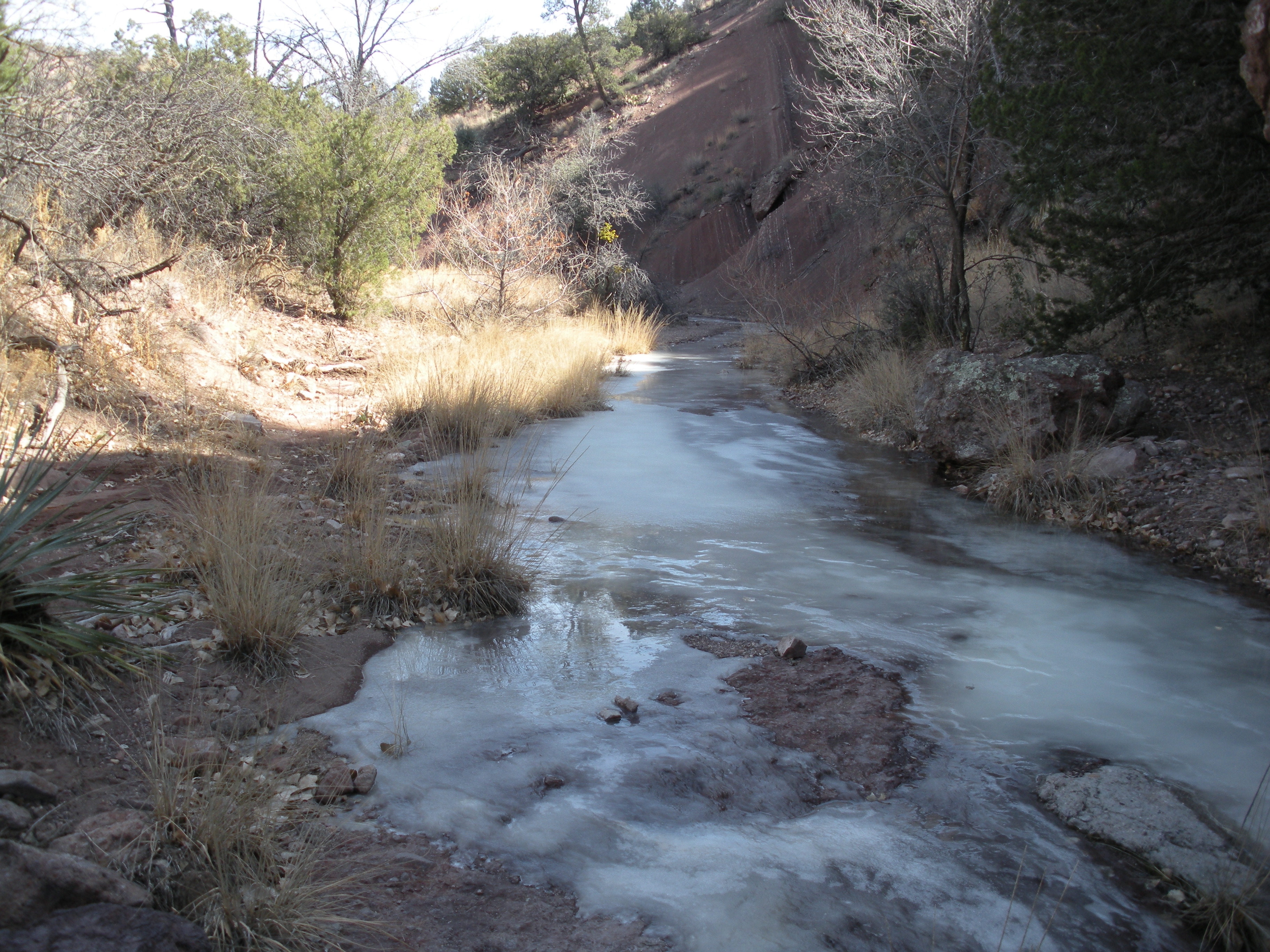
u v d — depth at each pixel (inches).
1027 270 458.9
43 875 88.5
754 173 1380.4
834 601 207.6
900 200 475.8
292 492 249.6
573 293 769.6
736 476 321.1
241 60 580.1
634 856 114.7
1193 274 323.0
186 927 90.0
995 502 292.5
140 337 316.5
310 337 455.8
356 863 107.9
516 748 137.9
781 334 542.0
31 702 121.4
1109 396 309.0
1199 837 122.8
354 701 150.6
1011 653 182.4
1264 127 271.9
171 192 405.1
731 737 144.0
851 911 106.3
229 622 154.3
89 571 162.1
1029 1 332.8
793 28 1631.4
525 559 223.8
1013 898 110.0
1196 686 169.2
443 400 357.4
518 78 1884.8
